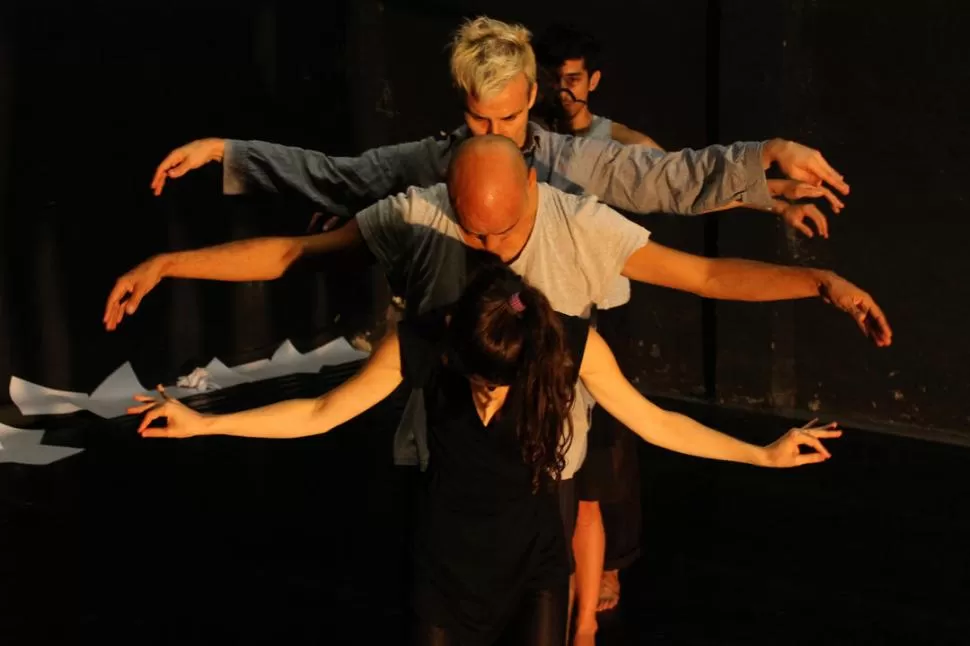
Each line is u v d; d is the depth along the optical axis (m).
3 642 3.09
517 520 2.09
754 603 3.41
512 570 2.09
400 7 6.63
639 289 5.98
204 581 3.55
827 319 5.45
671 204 2.55
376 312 7.08
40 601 3.37
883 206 5.21
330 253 2.37
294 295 6.73
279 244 2.37
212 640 3.14
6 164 5.24
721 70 5.54
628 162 2.57
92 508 4.19
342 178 2.70
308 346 6.84
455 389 2.04
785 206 2.47
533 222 2.23
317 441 5.11
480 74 2.24
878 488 4.45
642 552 3.83
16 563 3.66
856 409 5.41
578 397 2.33
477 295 1.98
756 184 2.45
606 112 6.04
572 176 2.60
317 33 6.57
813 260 5.44
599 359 2.13
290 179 2.71
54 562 3.68
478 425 2.04
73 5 5.41
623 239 2.25
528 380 1.97
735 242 5.59
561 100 3.36
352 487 4.48
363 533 3.99
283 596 3.46
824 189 2.41
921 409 5.23
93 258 5.66
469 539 2.07
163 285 5.99
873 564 3.70
